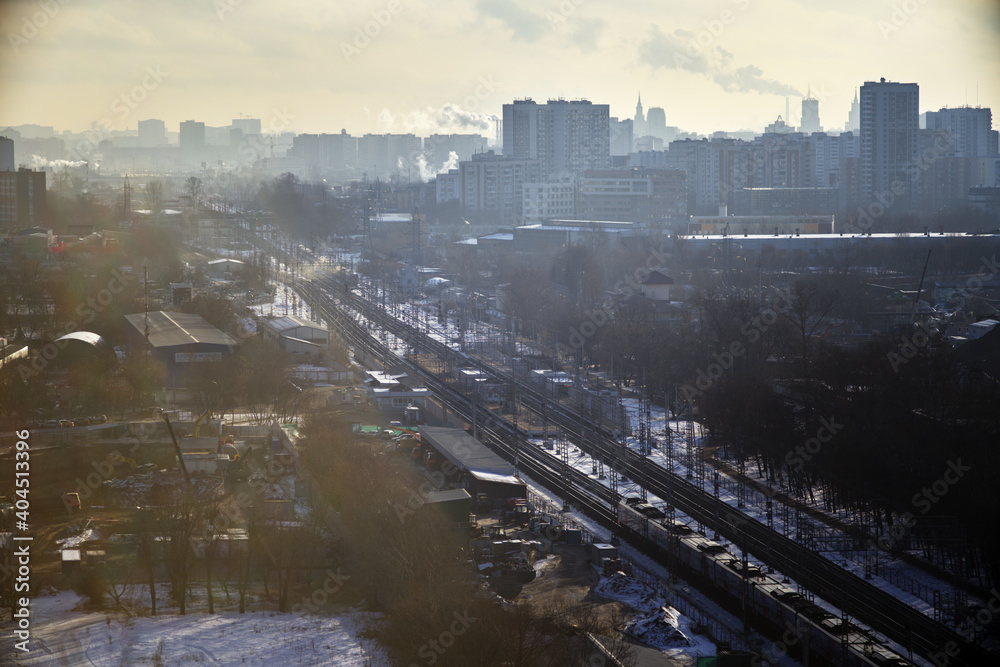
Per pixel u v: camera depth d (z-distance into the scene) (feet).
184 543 401.90
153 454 568.82
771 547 455.63
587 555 456.45
